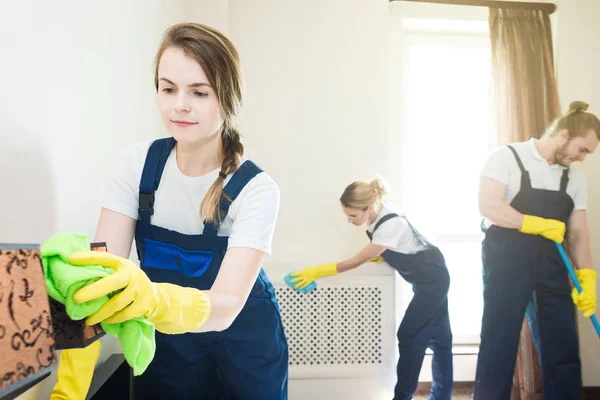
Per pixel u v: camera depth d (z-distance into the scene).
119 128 1.34
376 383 2.15
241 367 1.04
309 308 2.14
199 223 0.95
